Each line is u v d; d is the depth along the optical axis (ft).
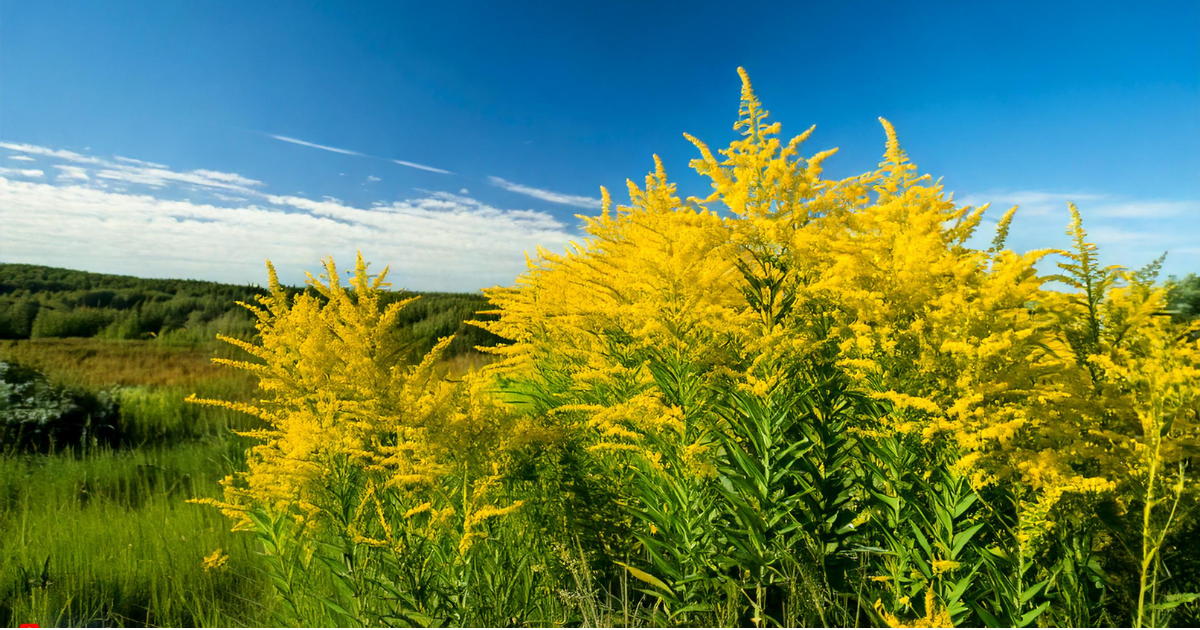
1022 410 10.36
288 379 12.74
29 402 27.32
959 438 9.96
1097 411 10.68
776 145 14.28
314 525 11.64
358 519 11.41
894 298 12.13
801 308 13.93
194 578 14.98
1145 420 9.54
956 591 9.91
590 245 20.12
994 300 10.78
